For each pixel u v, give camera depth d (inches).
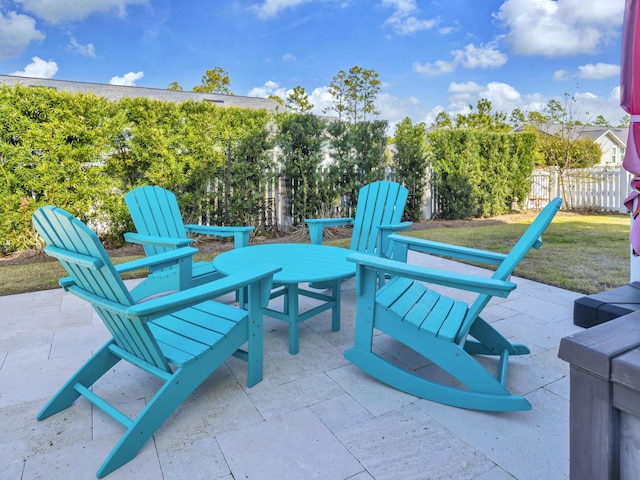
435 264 178.4
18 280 150.9
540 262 171.8
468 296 135.9
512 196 354.9
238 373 82.4
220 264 105.7
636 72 68.0
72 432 63.4
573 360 27.9
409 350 93.8
